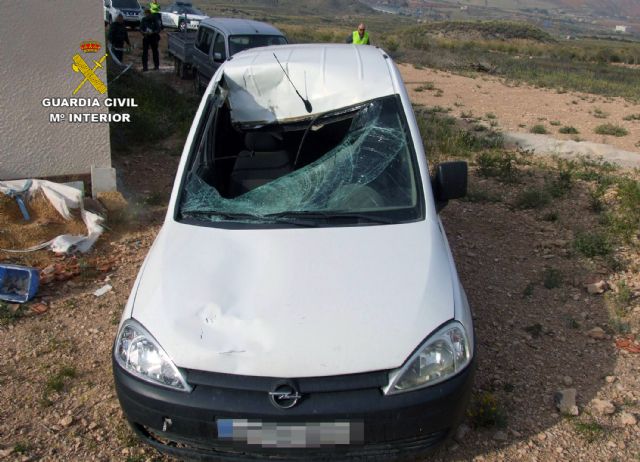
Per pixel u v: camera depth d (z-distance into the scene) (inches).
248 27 507.5
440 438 117.8
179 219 149.2
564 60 1608.0
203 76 514.6
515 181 317.1
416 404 111.0
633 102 700.7
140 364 118.5
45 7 252.8
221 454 116.4
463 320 123.2
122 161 344.2
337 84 179.8
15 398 152.9
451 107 592.4
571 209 279.9
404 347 114.4
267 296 123.9
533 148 412.2
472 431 139.0
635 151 427.2
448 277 130.6
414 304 121.5
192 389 113.3
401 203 148.7
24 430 141.9
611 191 301.0
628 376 158.1
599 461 129.9
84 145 277.0
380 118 167.6
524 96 701.3
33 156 271.4
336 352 113.1
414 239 137.5
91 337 179.6
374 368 111.8
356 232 140.0
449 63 1034.7
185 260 135.2
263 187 162.9
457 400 115.1
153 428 117.0
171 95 517.7
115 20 595.8
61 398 152.9
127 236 248.8
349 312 119.7
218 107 177.3
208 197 155.5
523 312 189.6
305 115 186.1
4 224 240.8
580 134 484.1
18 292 198.5
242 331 117.6
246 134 189.3
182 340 117.3
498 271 217.6
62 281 210.1
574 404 144.4
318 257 132.6
